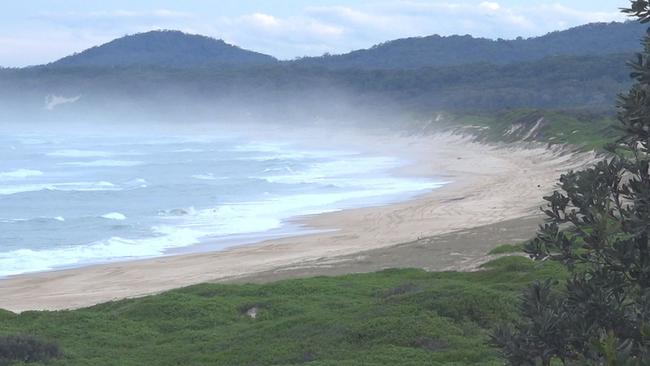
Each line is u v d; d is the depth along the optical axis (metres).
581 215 8.23
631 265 7.67
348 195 68.12
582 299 7.67
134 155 119.06
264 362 18.77
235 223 55.00
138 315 24.91
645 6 8.12
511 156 105.31
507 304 20.83
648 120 7.93
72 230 53.56
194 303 25.52
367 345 19.12
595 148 86.62
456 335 19.25
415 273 30.23
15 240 50.16
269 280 34.78
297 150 129.00
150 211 61.44
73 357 20.42
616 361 6.22
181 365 19.33
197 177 86.12
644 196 7.64
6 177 88.81
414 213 56.06
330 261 38.19
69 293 36.12
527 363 7.68
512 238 39.59
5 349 19.86
